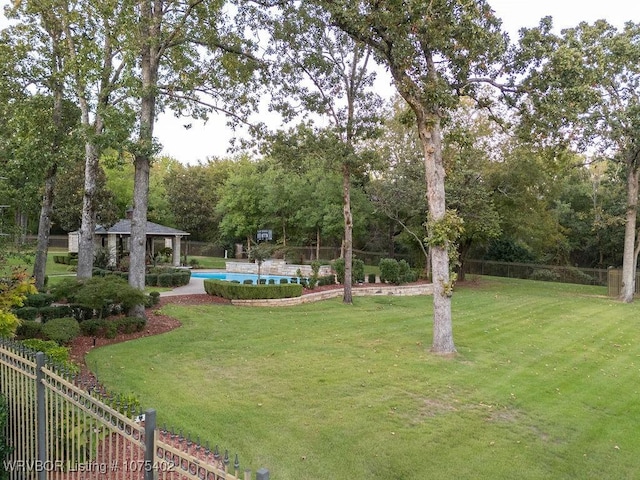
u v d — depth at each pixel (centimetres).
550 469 575
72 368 645
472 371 974
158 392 786
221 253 4641
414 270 2789
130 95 1207
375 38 1115
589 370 1017
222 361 998
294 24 1587
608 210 3077
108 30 1264
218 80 1456
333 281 2358
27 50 1451
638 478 562
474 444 634
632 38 2106
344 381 882
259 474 250
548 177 2612
